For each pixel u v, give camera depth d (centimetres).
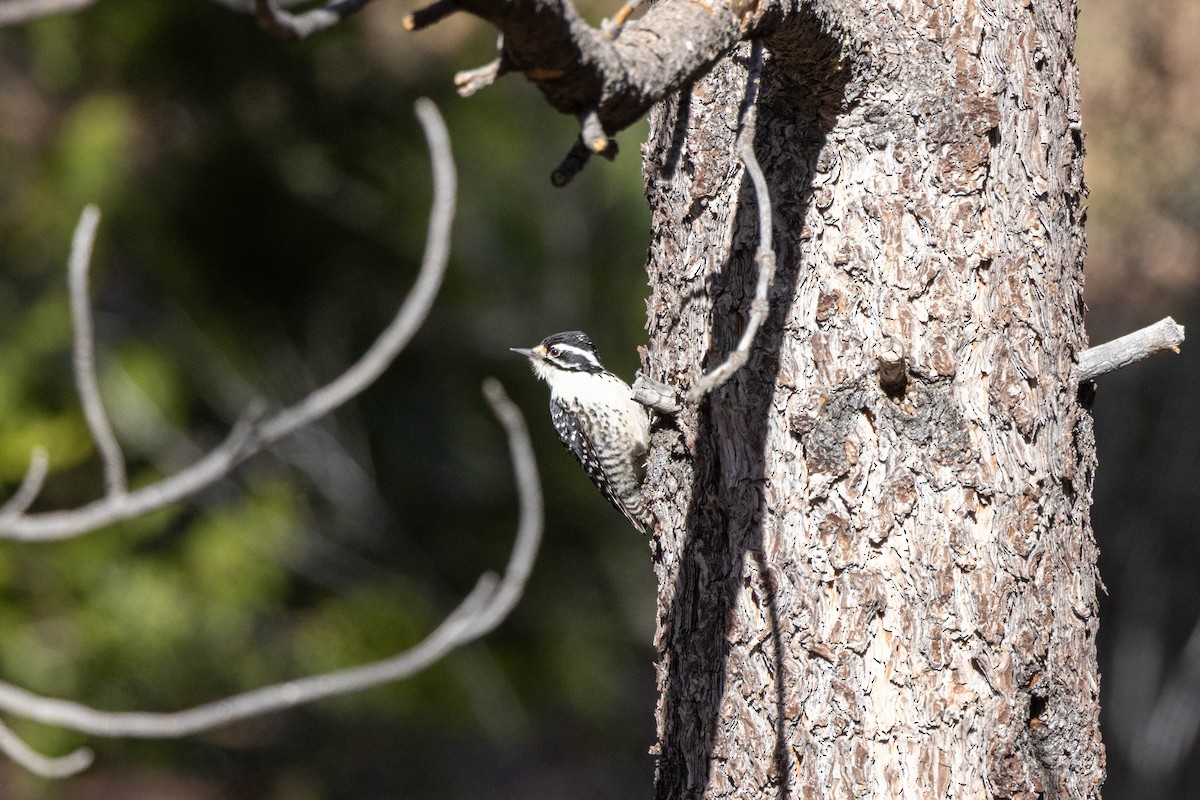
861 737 486
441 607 1534
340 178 1435
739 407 513
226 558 1406
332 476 1507
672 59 366
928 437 483
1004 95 486
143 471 1398
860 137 485
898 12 478
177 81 1368
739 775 512
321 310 1484
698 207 544
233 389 1446
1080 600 504
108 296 1419
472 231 1480
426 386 1512
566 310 1498
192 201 1404
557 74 333
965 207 480
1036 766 488
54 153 1352
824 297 491
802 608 496
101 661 1359
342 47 1388
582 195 1494
